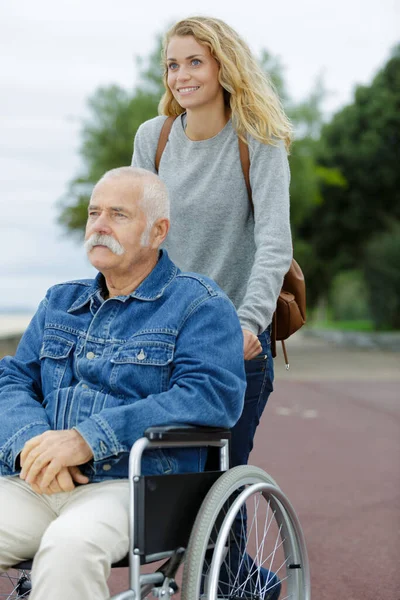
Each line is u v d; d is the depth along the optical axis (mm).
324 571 5211
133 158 4309
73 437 3152
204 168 4043
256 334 3748
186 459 3305
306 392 14773
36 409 3395
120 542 3037
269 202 3932
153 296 3432
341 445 9414
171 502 3076
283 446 9344
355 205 36719
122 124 25062
